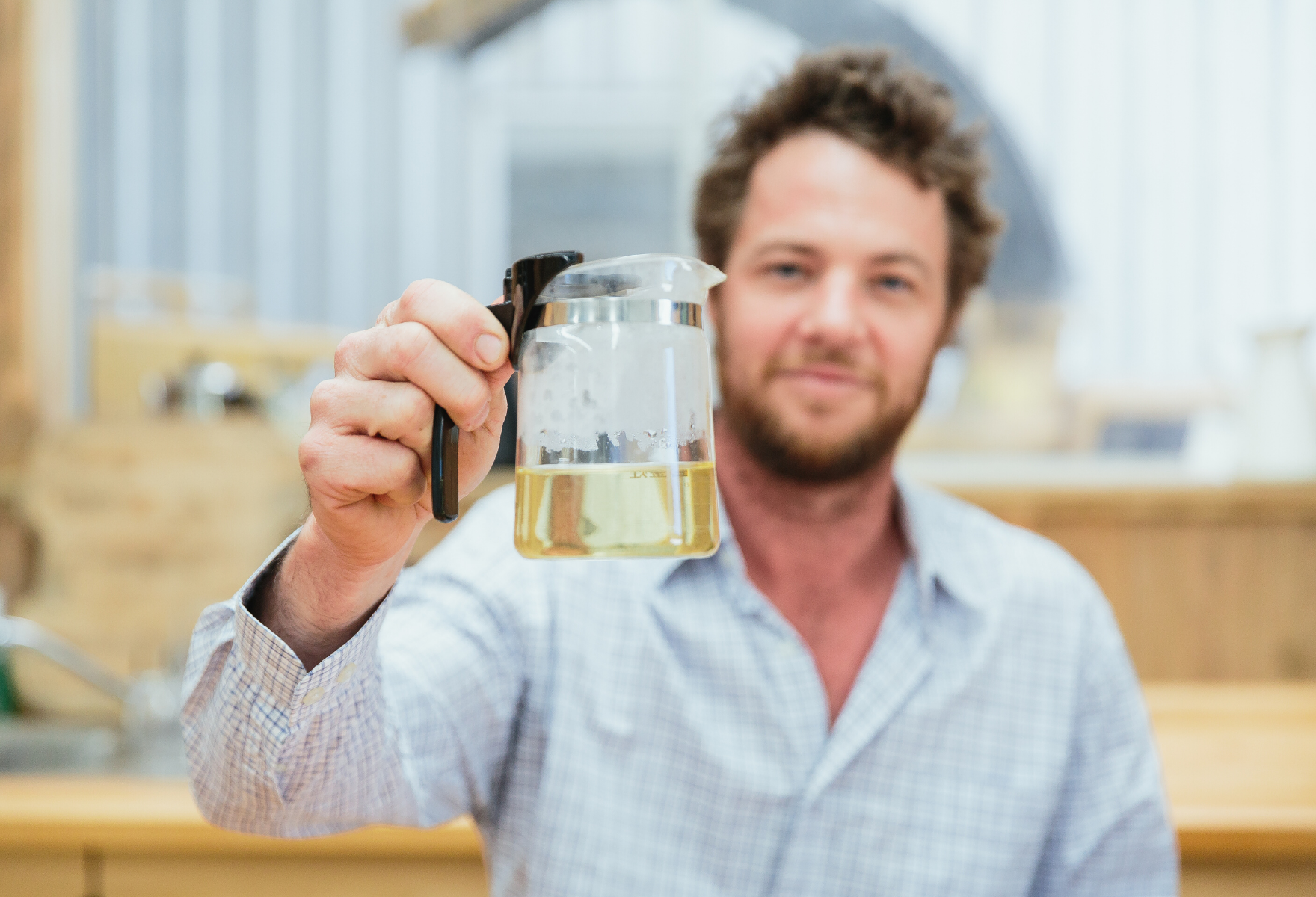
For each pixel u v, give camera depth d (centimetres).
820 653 101
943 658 98
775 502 100
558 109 304
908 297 99
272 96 284
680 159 287
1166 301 265
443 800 88
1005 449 239
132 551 194
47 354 217
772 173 100
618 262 57
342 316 294
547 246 307
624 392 56
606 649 96
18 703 180
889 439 98
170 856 120
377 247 297
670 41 299
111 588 193
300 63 286
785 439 96
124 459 195
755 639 96
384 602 63
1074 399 248
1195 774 132
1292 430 179
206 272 276
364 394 55
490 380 58
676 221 302
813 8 273
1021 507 185
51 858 120
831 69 100
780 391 97
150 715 166
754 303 98
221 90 278
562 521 57
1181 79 263
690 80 277
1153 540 183
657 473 56
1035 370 251
